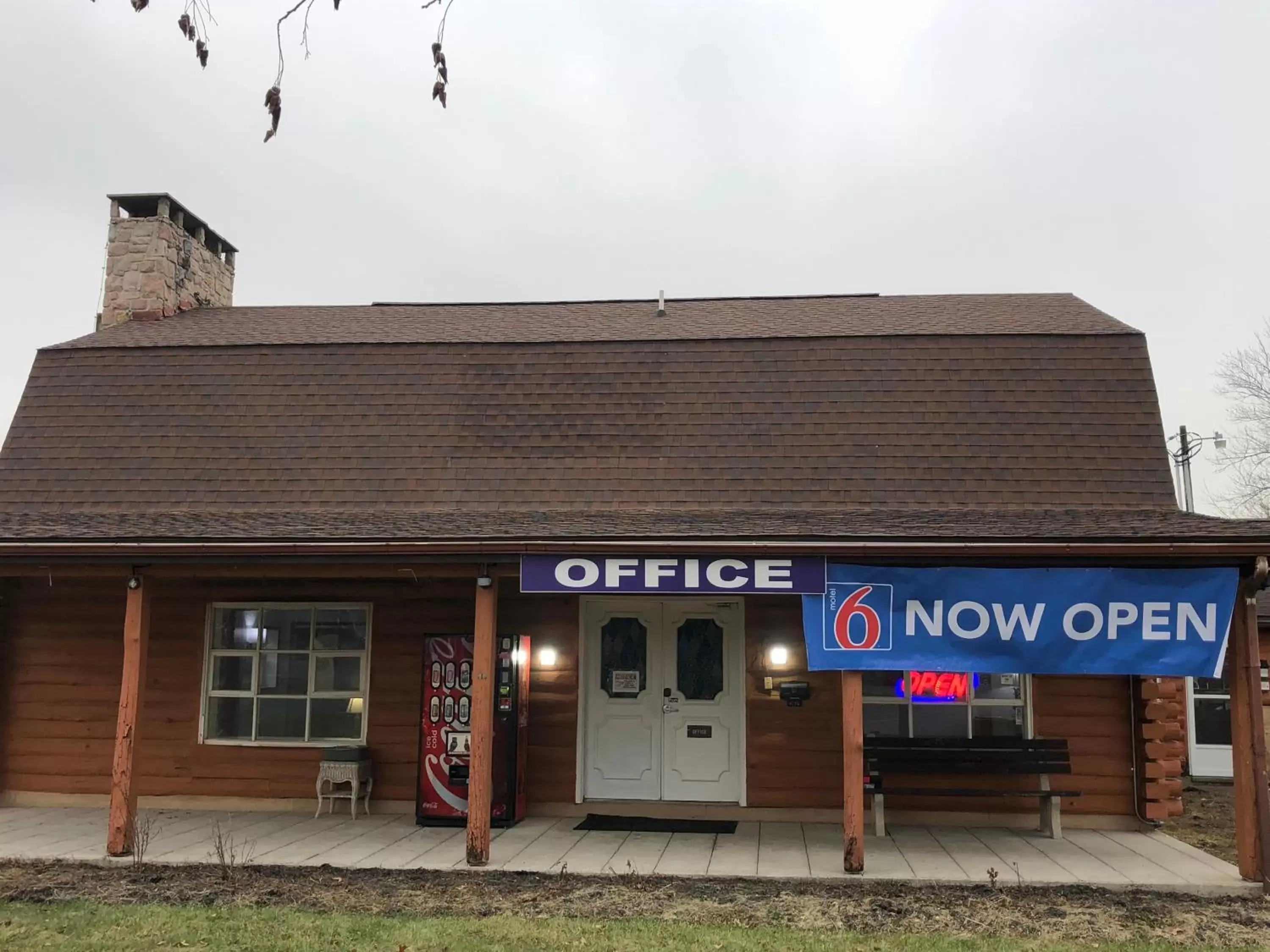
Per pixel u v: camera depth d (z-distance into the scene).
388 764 10.84
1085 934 6.75
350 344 12.81
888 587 8.34
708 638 10.82
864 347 12.09
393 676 10.99
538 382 12.29
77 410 12.60
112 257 15.42
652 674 10.80
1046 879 8.01
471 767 8.59
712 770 10.60
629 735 10.73
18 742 11.33
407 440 11.96
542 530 9.00
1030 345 11.86
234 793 10.98
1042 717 10.20
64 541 8.91
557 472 11.50
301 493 11.60
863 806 8.43
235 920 6.96
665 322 13.90
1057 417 11.33
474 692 8.64
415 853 8.89
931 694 10.41
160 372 12.83
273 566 8.98
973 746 9.57
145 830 9.01
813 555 8.34
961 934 6.75
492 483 11.48
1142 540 7.92
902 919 7.09
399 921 6.93
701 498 11.11
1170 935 6.73
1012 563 8.38
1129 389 11.44
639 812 10.55
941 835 9.72
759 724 10.48
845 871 8.20
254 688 11.18
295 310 16.05
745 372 12.09
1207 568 8.16
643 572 8.45
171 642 11.29
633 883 7.98
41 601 11.53
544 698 10.73
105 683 11.32
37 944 6.43
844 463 11.23
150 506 11.62
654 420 11.84
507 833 9.71
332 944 6.45
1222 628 8.09
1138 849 9.12
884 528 8.80
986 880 7.98
